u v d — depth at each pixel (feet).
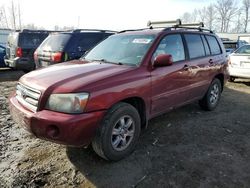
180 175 10.90
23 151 12.76
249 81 34.99
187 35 16.58
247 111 20.08
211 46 19.10
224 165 11.74
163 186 10.18
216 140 14.40
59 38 26.94
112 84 11.10
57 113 10.11
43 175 10.80
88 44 27.48
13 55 35.91
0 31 71.51
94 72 11.71
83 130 10.13
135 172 11.08
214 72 18.88
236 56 31.96
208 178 10.72
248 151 13.16
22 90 11.64
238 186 10.25
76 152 12.63
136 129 12.37
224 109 20.53
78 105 10.08
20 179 10.48
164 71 13.76
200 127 16.29
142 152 12.80
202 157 12.42
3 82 30.01
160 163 11.81
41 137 10.41
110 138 11.15
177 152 12.87
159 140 14.23
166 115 18.37
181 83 15.28
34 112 10.50
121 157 11.91
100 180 10.52
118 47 14.85
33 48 35.01
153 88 13.14
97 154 11.87
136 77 12.20
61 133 9.83
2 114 17.98
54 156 12.30
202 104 19.39
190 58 16.22
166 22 19.94
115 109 11.23
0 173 10.86
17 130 15.33
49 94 10.36
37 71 12.68
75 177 10.69
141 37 14.66
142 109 13.07
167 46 14.61
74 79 10.89
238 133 15.51
